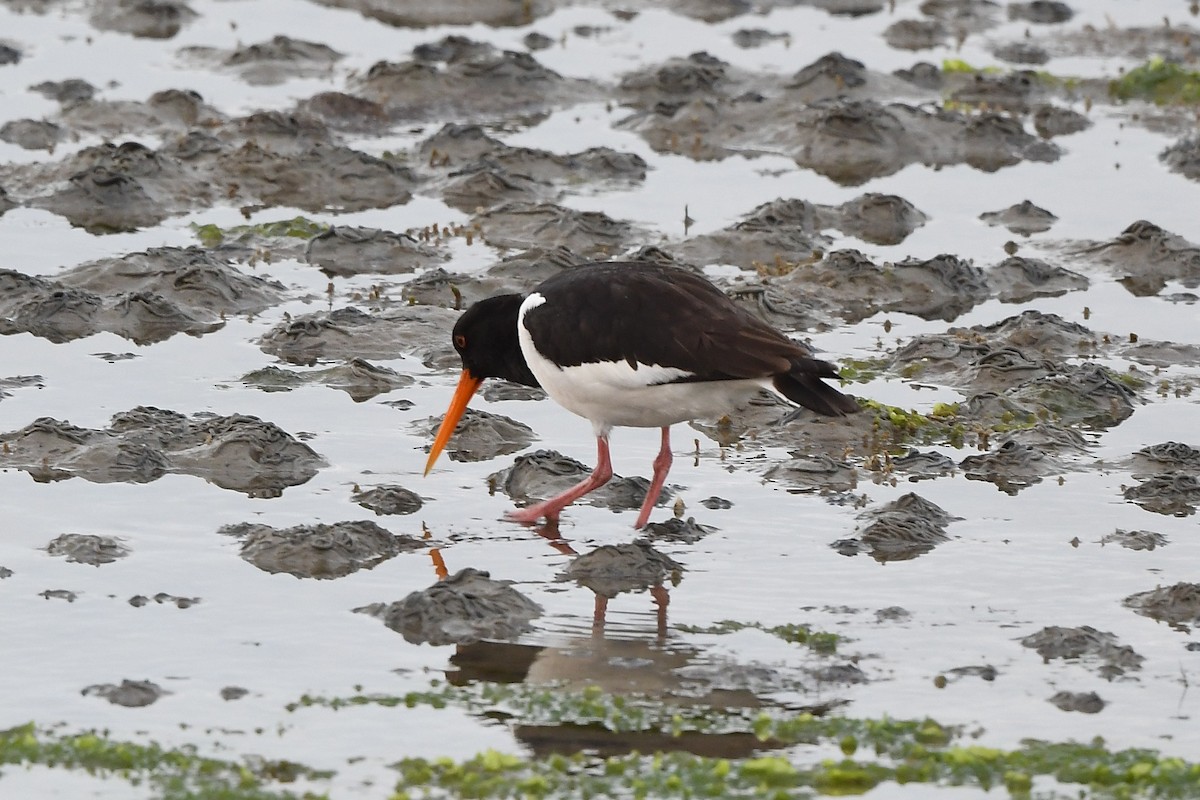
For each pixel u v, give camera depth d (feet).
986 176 79.77
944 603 40.47
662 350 42.24
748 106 87.15
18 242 67.92
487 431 51.26
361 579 41.50
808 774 32.22
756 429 52.80
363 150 80.94
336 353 58.34
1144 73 92.12
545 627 39.04
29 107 84.79
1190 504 46.80
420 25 102.42
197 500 46.14
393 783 31.76
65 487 46.57
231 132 80.79
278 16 102.68
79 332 59.47
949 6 106.83
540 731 33.99
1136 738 33.91
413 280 64.64
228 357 57.77
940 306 64.59
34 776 31.76
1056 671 36.88
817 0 108.37
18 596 39.86
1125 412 54.19
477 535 44.50
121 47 95.55
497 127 85.51
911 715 34.83
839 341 60.64
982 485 48.29
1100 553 43.47
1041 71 93.91
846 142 82.12
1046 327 60.54
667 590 41.16
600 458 45.24
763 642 38.24
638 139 84.43
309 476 48.19
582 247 69.15
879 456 50.39
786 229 70.33
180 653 37.27
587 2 107.45
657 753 32.96
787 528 45.11
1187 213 74.28
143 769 32.12
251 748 33.09
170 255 64.85
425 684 36.01
